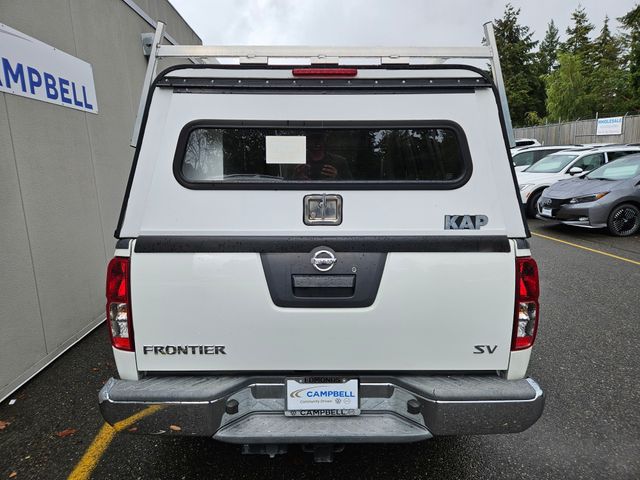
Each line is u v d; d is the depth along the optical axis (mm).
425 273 2023
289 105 2072
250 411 2111
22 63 3479
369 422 2070
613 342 4168
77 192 4234
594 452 2688
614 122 21953
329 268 2018
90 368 3746
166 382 2041
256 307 2023
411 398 2068
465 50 2215
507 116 2207
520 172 12438
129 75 5359
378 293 2029
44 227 3734
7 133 3320
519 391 1992
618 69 46469
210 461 2633
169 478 2496
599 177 9609
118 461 2635
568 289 5730
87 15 4457
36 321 3617
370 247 2014
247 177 2072
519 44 50375
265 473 2529
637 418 3012
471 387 2010
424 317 2041
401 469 2561
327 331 2047
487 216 2051
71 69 4145
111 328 2055
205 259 2000
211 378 2078
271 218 2029
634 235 9094
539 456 2658
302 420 2082
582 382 3471
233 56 2217
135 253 1991
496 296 2031
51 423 3006
